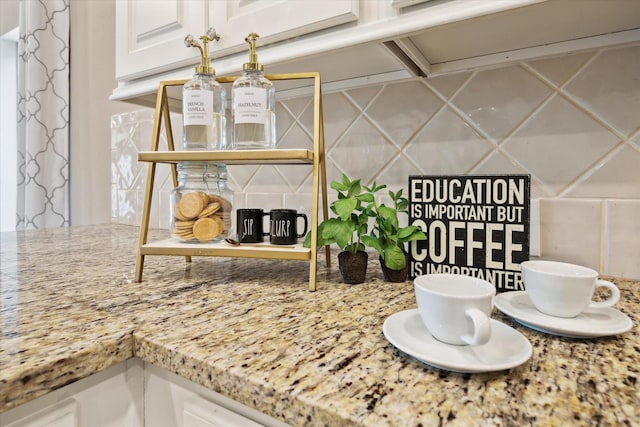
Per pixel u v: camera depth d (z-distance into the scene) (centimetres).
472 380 33
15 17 196
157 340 41
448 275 46
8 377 32
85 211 173
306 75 65
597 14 56
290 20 64
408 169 87
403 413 28
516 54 72
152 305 53
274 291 60
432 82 83
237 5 71
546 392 31
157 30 82
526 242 57
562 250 72
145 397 44
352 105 94
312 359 37
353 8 59
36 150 163
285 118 105
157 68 83
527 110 74
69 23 173
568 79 70
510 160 76
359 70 83
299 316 49
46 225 166
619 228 67
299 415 30
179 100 101
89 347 39
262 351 38
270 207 108
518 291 56
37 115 163
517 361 33
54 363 35
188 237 67
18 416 35
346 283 65
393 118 88
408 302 55
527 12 55
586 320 44
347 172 95
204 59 68
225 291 60
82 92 171
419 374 34
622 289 61
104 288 61
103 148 164
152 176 66
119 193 152
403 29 56
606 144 68
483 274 60
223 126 73
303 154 59
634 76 65
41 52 164
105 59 162
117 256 89
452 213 63
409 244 67
